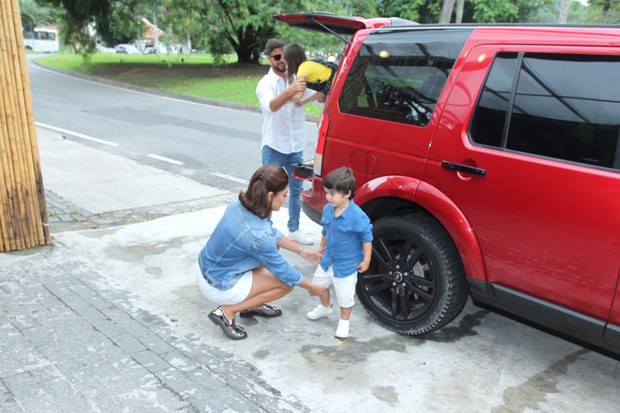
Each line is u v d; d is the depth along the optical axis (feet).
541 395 9.34
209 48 73.61
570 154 8.50
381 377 9.56
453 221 9.72
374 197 11.00
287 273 10.34
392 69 10.91
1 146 13.12
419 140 10.21
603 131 8.21
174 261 14.32
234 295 10.36
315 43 72.02
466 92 9.70
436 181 9.98
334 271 10.56
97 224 17.17
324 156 12.09
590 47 8.41
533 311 9.12
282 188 9.91
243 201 9.93
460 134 9.66
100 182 22.21
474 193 9.45
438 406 8.83
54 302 11.50
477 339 11.21
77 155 27.17
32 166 13.76
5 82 12.70
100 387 8.69
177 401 8.46
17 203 13.78
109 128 36.65
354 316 11.97
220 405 8.43
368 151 11.10
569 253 8.46
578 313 8.55
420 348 10.68
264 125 15.30
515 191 8.95
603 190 8.04
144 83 68.23
